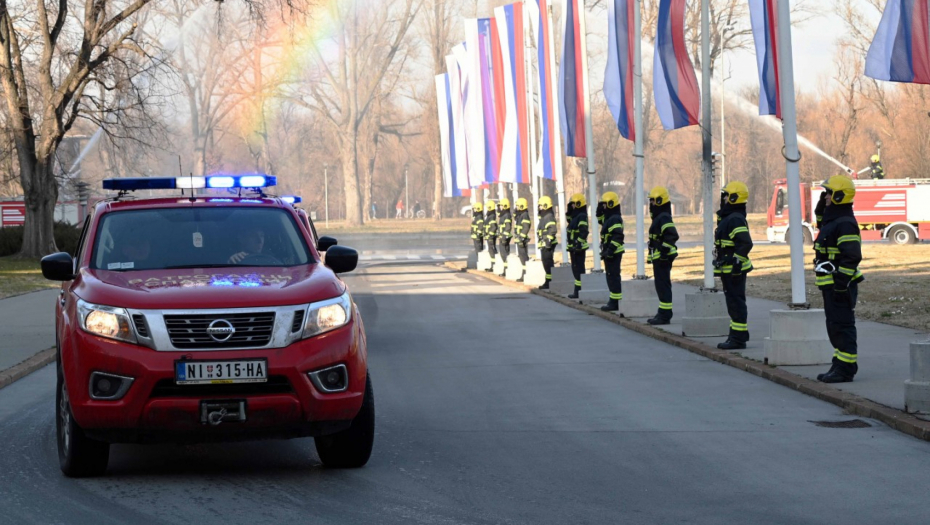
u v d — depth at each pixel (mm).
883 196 45594
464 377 11766
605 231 19297
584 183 55625
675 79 16172
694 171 102562
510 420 9133
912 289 21484
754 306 19547
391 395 10562
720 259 13438
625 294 18094
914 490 6516
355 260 7848
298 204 11305
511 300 23078
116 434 6562
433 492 6586
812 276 26844
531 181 29469
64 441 7031
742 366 12141
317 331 6723
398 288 27156
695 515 5996
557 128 25203
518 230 29562
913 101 58406
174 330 6543
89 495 6531
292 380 6555
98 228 8070
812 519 5887
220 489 6680
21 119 37750
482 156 30703
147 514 6051
